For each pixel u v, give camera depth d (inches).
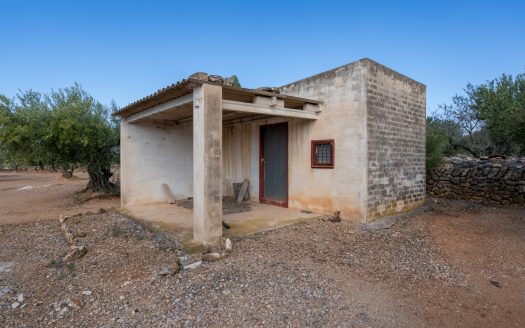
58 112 379.2
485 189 340.5
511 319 115.7
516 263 170.2
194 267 155.6
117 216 287.0
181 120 343.6
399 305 123.6
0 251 193.9
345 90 248.2
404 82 283.9
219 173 184.9
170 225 230.5
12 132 366.0
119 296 129.3
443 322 112.7
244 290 131.5
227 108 204.7
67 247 199.6
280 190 312.7
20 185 662.5
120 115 310.3
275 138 317.7
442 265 167.3
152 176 339.3
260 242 193.8
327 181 262.7
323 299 125.6
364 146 235.3
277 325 108.3
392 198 267.1
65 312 117.6
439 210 305.4
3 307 122.4
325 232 219.1
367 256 175.6
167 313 115.6
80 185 644.1
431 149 376.8
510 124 331.9
